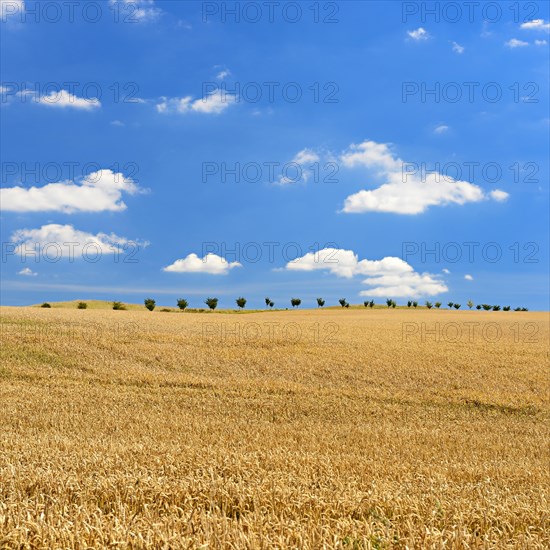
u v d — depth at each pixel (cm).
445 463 1331
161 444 1364
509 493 984
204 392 2608
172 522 691
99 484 895
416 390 2823
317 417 2234
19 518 702
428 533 667
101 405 2222
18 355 3120
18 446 1334
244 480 959
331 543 634
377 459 1382
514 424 2222
